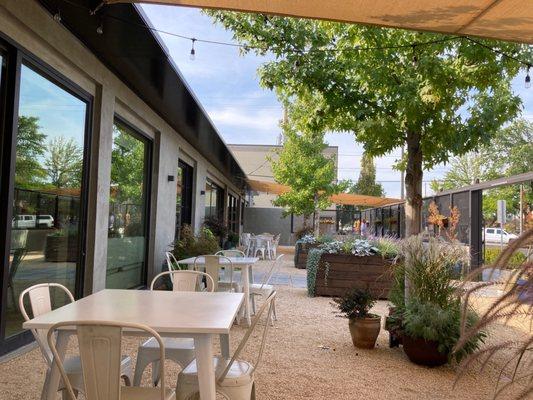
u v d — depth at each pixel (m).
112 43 5.22
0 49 3.90
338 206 27.39
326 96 5.44
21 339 4.25
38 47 4.41
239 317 5.79
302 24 5.59
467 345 3.97
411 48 5.05
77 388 2.50
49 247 4.87
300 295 8.37
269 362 4.25
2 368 3.75
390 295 5.06
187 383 2.62
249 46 5.71
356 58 5.30
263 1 3.29
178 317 2.50
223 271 7.56
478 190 10.72
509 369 4.17
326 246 8.48
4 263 3.91
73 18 4.60
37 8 4.25
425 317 4.22
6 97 3.99
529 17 3.38
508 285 1.70
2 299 3.91
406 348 4.38
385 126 5.25
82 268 5.58
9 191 3.95
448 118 5.22
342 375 3.97
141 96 7.27
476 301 4.31
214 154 12.51
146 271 8.12
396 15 3.46
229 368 2.61
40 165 4.66
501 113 5.35
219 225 12.78
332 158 19.47
